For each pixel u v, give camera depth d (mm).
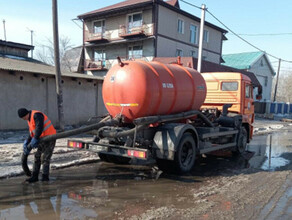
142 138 6070
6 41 19047
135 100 5969
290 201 4809
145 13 24984
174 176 6434
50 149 5535
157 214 4086
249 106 9938
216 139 8180
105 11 26609
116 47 28000
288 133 17172
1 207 4254
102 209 4277
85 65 30391
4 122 11930
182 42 27359
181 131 6203
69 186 5367
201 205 4523
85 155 7871
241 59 40188
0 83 11695
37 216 3967
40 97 13312
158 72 6371
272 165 7914
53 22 10461
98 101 16297
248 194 5160
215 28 31594
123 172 6594
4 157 7105
